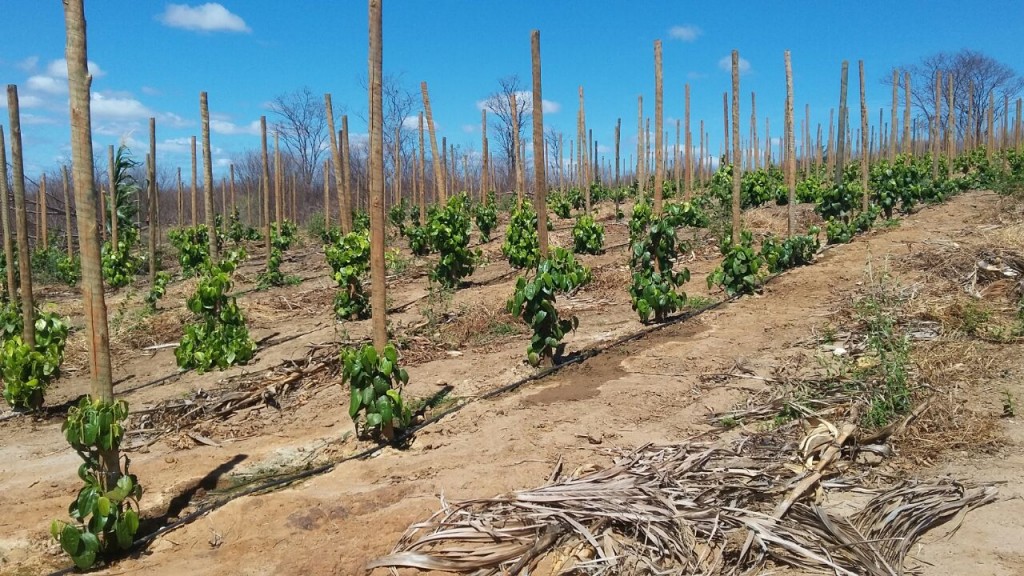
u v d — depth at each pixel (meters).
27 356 7.32
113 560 4.16
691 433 5.25
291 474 5.38
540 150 7.44
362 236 10.95
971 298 7.88
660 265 8.85
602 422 5.61
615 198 24.52
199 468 5.56
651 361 7.20
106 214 19.83
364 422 5.85
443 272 12.41
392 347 5.53
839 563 3.35
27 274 7.46
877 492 4.00
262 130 15.38
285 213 34.91
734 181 10.83
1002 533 3.53
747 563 3.44
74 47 3.77
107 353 4.09
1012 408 4.91
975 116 46.06
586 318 9.58
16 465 5.95
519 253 13.27
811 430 4.73
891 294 8.26
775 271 11.26
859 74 15.79
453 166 27.64
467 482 4.68
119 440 4.14
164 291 14.03
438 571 3.60
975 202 16.56
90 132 3.89
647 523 3.66
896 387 5.17
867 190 16.17
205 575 3.82
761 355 7.07
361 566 3.74
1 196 9.16
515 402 6.32
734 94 10.78
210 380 8.18
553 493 4.00
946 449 4.48
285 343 9.66
